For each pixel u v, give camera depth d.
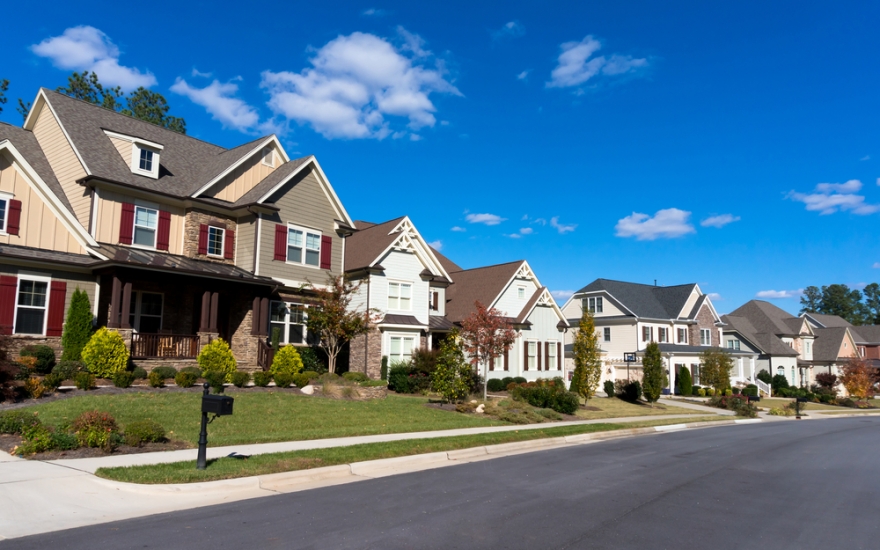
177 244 25.09
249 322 24.78
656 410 31.28
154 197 24.22
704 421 26.45
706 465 13.87
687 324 52.44
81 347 20.11
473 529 7.63
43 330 20.19
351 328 26.09
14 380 15.91
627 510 8.97
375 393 22.84
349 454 12.37
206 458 11.26
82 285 21.23
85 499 8.45
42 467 10.08
